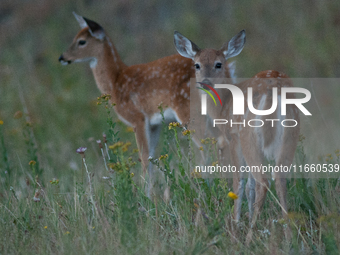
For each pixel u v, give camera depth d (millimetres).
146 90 15766
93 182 12148
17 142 18125
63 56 17141
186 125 14695
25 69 28578
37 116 21734
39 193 11562
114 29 32562
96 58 16938
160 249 8609
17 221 10211
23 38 32656
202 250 8352
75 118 21016
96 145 18344
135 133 16047
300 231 9602
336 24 27531
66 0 34938
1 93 25344
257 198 10281
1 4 36281
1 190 12750
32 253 8930
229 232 9234
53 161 17172
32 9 34969
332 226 8930
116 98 16469
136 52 30547
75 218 10227
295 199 10758
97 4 34688
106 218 9938
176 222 10391
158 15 32875
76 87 24219
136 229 8773
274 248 8586
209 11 31938
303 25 27953
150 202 10492
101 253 8602
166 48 30188
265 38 28328
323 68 24922
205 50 12445
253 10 30312
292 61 25906
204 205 10234
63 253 8695
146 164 15578
